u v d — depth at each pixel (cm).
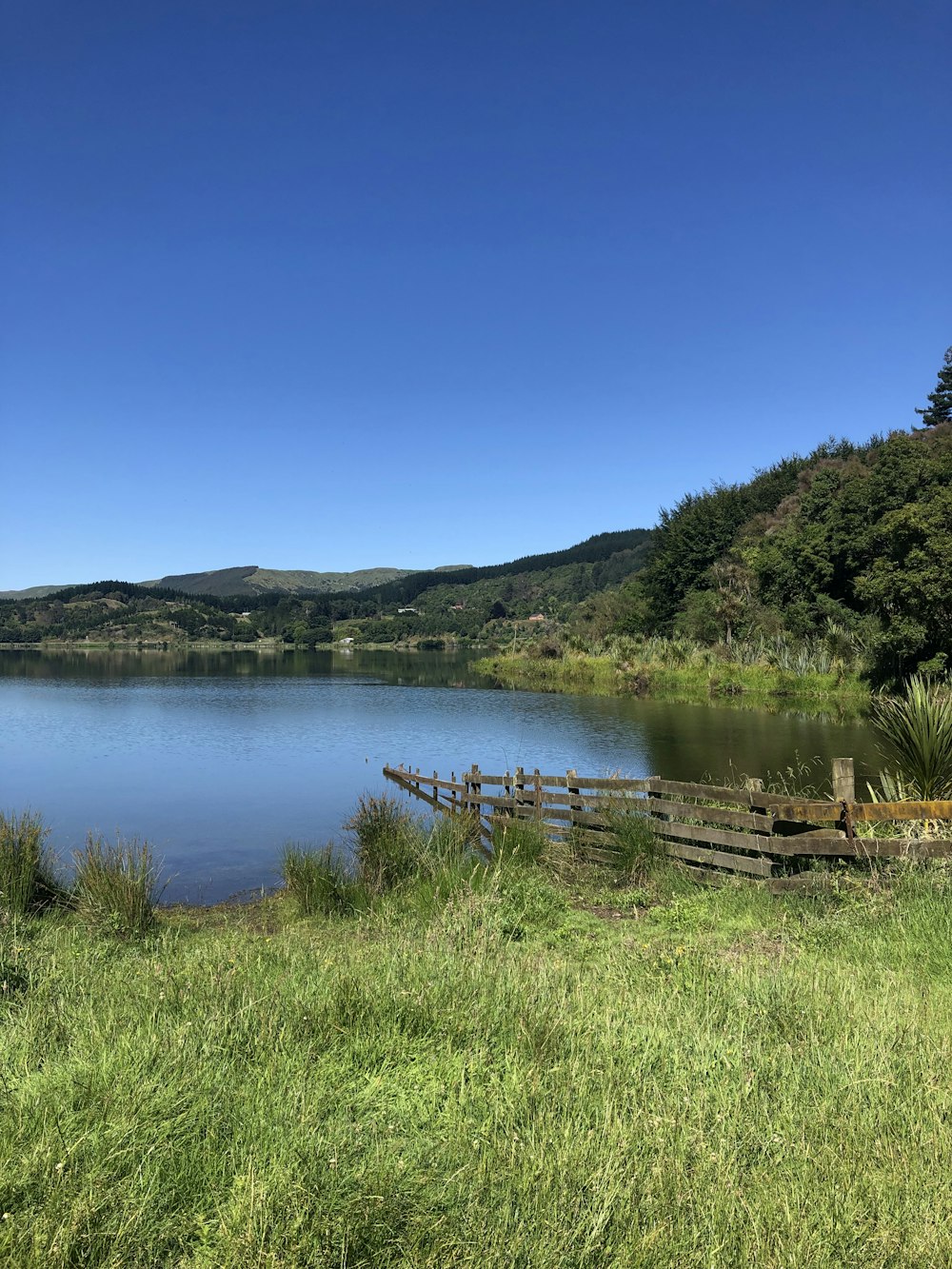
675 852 861
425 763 2089
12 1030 359
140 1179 240
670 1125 275
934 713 892
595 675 4866
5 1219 218
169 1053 318
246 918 860
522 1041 340
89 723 3008
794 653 3869
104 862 842
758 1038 356
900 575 2844
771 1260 217
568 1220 226
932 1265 220
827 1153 266
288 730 2773
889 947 549
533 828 998
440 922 604
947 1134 278
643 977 473
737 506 5731
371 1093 300
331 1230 219
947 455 3634
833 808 745
